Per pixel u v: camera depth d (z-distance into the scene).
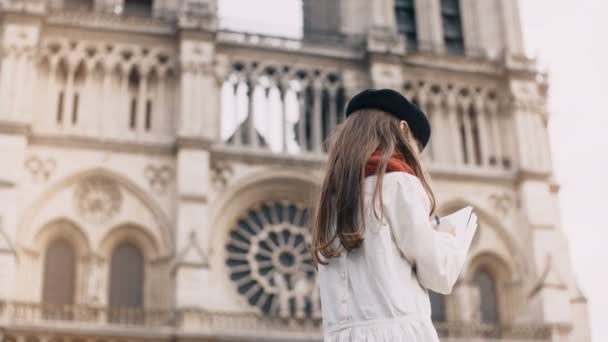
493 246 62.47
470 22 71.25
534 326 59.47
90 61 60.53
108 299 55.44
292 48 64.50
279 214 60.78
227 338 54.06
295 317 56.81
